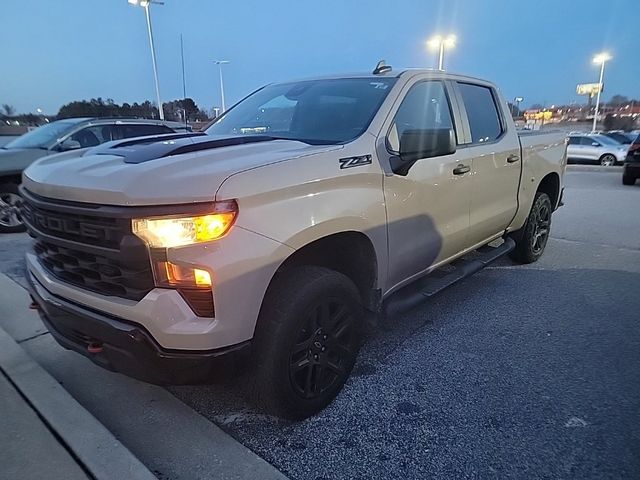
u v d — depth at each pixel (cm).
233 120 369
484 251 457
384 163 285
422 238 327
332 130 301
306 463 230
